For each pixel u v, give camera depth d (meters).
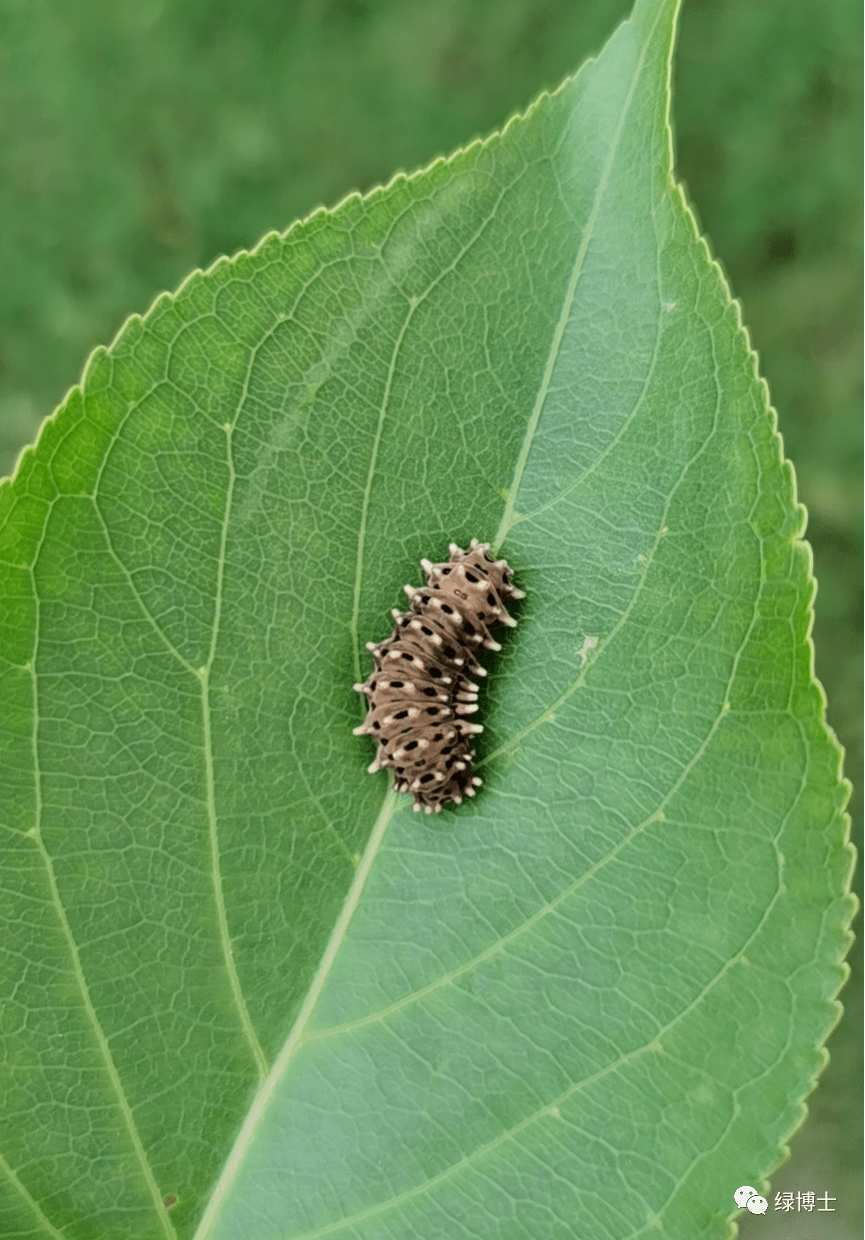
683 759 0.11
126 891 0.11
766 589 0.10
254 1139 0.10
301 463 0.11
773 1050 0.10
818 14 0.24
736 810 0.10
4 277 0.24
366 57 0.24
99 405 0.10
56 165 0.24
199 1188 0.10
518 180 0.11
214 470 0.11
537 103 0.11
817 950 0.10
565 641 0.11
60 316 0.24
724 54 0.24
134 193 0.24
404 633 0.11
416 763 0.11
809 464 0.23
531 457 0.11
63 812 0.10
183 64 0.24
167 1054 0.11
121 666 0.11
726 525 0.10
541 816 0.11
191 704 0.11
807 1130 0.23
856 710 0.23
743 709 0.10
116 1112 0.10
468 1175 0.10
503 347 0.11
